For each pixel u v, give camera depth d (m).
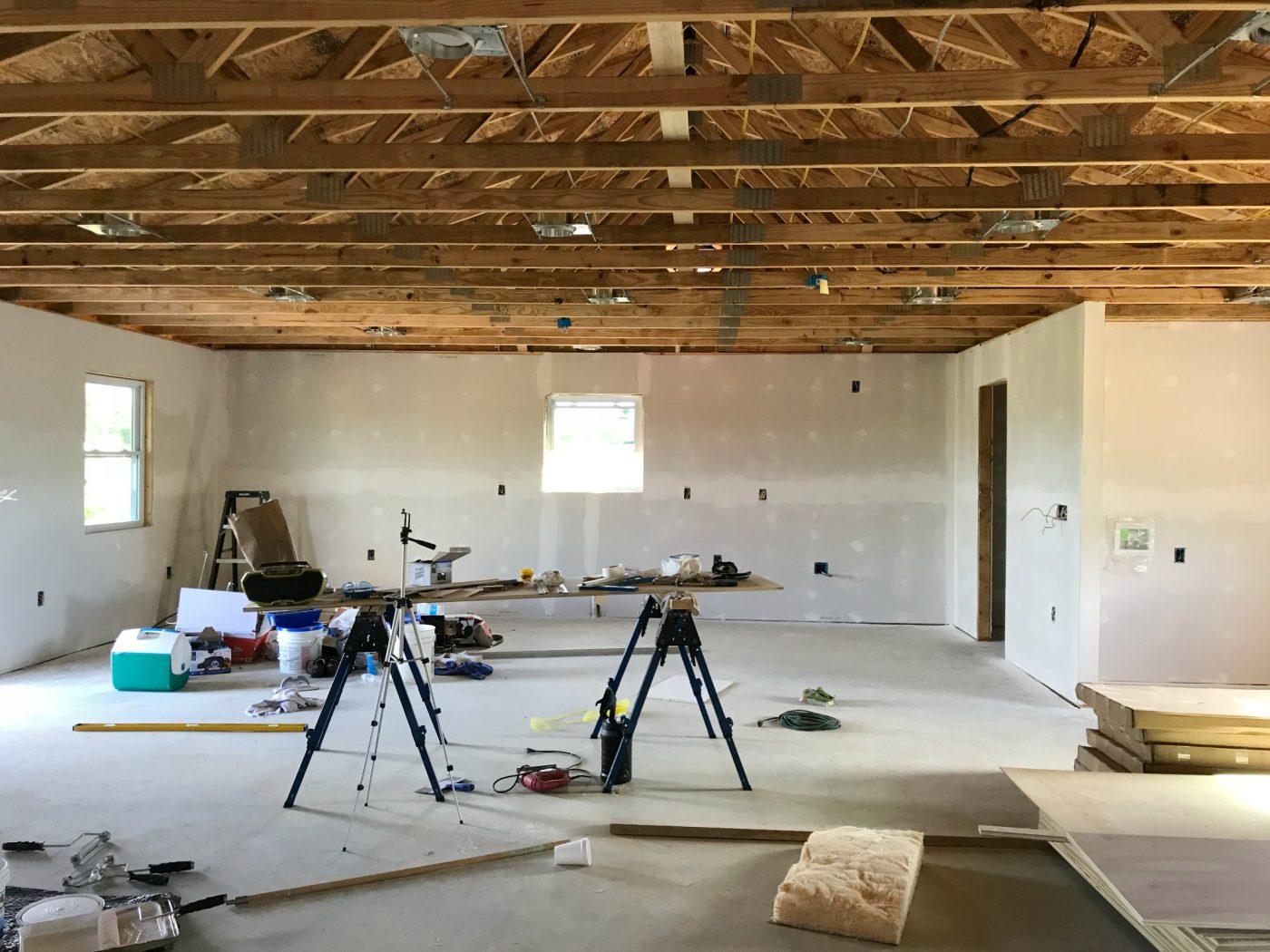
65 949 2.70
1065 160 3.34
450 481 9.15
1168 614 6.56
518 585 4.69
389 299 6.55
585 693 6.07
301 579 4.13
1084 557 5.94
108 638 7.52
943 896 3.31
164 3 2.54
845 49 3.71
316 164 3.44
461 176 4.96
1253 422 6.53
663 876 3.43
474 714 5.54
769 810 4.06
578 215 4.28
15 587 6.47
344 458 9.14
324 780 4.38
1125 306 6.53
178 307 7.04
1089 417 5.95
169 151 3.46
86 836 3.65
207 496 9.05
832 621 9.05
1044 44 3.68
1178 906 2.60
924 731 5.32
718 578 4.68
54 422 6.80
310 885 3.28
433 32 2.62
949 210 3.88
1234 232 4.33
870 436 9.01
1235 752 3.84
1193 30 3.10
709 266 5.09
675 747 4.95
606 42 3.90
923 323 7.01
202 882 3.32
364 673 6.58
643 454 9.11
